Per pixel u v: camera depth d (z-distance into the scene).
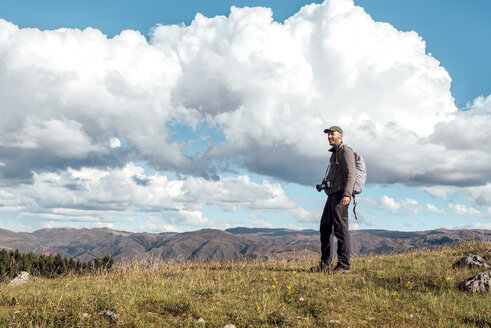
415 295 6.62
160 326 5.08
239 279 8.19
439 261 9.69
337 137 8.66
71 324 4.96
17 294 6.89
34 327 4.77
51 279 10.69
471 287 6.89
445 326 5.15
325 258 8.84
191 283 7.66
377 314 5.71
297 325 5.18
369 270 8.87
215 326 5.11
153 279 8.28
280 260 10.80
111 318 5.26
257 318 5.43
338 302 6.25
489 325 5.16
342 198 8.48
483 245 10.90
